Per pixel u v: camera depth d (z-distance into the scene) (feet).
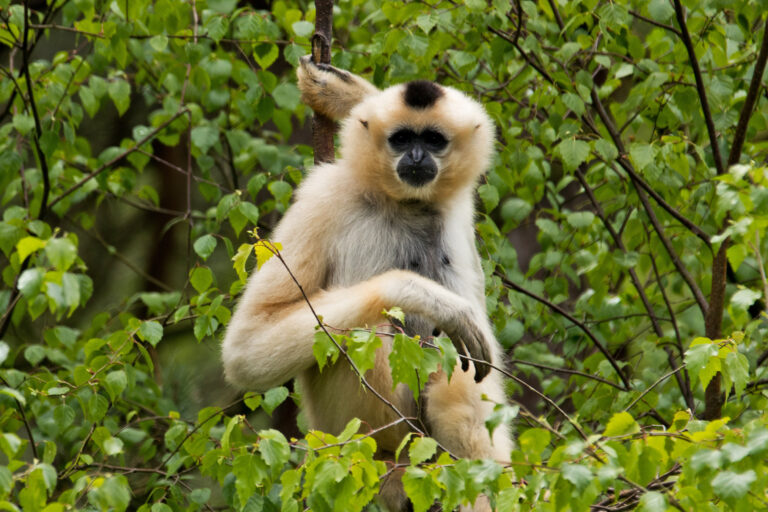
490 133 35.73
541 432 20.42
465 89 41.11
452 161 33.78
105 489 22.76
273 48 39.17
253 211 34.37
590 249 39.32
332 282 31.94
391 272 29.53
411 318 33.14
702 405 37.35
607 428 21.15
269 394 30.30
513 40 38.68
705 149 39.09
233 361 30.73
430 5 36.86
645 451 20.59
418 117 33.30
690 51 34.60
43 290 21.18
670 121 38.45
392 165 32.83
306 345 29.07
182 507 31.01
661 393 39.17
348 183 33.06
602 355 38.37
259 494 27.71
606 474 19.33
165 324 40.22
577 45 36.63
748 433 19.90
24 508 21.97
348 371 31.17
